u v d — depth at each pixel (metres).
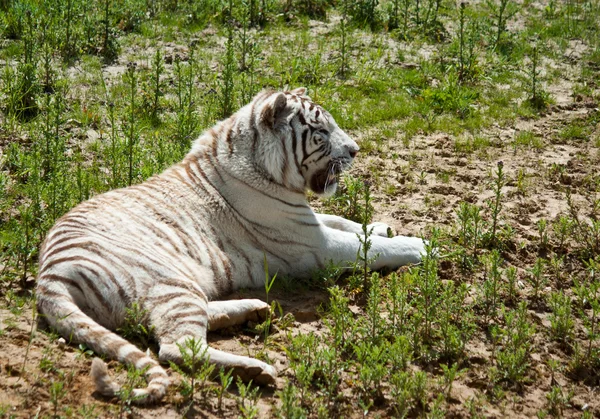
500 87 15.88
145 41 16.59
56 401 5.63
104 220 7.52
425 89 15.06
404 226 10.01
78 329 6.47
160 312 6.77
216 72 15.30
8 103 12.51
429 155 12.41
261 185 8.36
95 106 13.09
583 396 6.85
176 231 7.81
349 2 19.70
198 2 18.72
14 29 15.84
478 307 8.10
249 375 6.43
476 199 10.82
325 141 8.71
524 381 6.94
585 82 16.31
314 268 8.63
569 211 10.52
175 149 11.16
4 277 7.56
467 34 18.30
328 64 16.14
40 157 10.37
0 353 6.31
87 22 15.95
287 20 18.80
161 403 6.00
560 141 13.24
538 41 18.81
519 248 9.41
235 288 8.18
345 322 7.33
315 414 6.20
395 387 6.45
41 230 8.45
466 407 6.48
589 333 7.38
